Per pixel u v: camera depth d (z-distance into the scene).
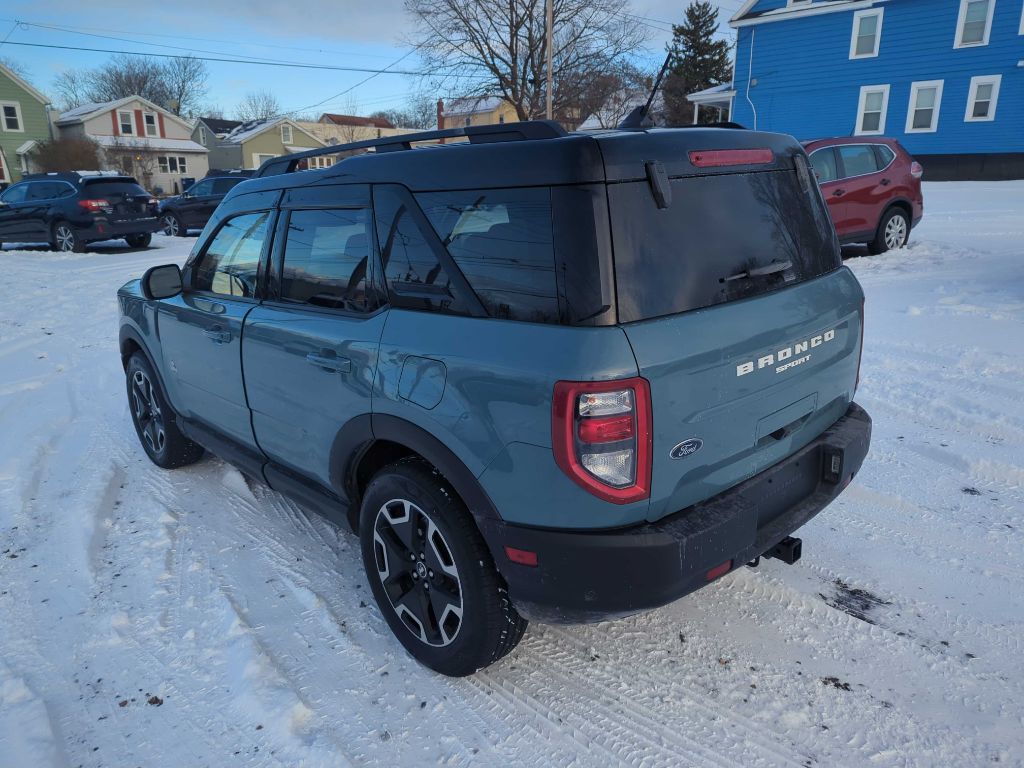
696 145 2.31
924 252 10.45
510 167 2.20
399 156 2.58
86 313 9.70
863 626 2.86
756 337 2.31
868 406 5.05
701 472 2.23
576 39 34.09
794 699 2.51
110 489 4.23
